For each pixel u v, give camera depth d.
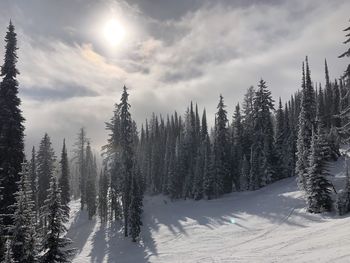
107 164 68.75
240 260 32.47
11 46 28.75
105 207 69.62
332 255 25.55
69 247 55.16
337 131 25.66
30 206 21.39
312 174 46.91
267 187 69.75
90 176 76.88
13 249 21.19
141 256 44.34
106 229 62.69
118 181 62.41
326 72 88.62
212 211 62.69
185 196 81.81
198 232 50.53
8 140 27.25
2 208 25.41
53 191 22.22
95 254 49.94
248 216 53.28
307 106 59.44
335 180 53.53
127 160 58.44
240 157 80.12
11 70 28.47
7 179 26.55
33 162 63.41
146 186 99.19
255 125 77.75
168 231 54.22
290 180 68.25
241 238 44.00
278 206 53.50
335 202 44.97
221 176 75.81
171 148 95.88
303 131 58.22
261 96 77.62
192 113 103.31
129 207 54.06
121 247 51.16
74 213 79.06
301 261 26.44
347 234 31.39
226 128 82.06
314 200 46.59
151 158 101.06
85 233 62.66
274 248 34.50
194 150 90.12
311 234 36.25
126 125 59.62
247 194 69.81
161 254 43.03
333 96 77.75
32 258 21.05
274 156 74.19
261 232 44.84
